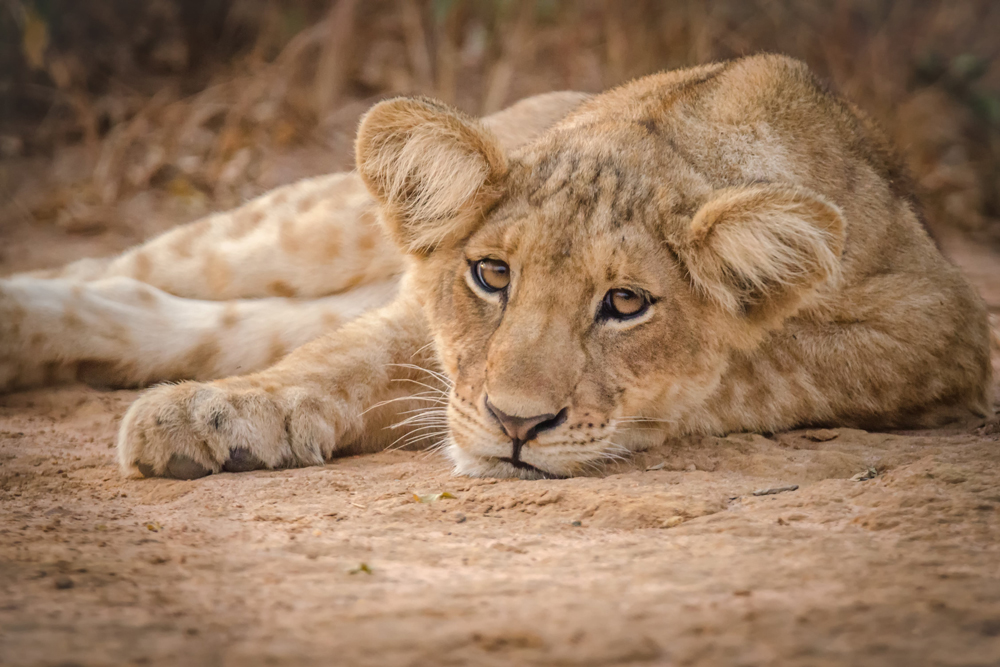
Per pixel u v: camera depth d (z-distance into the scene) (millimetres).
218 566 4512
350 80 20656
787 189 6414
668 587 4125
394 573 4418
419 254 7348
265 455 6730
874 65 21484
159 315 9312
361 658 3391
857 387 7398
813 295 6809
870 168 7906
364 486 6246
